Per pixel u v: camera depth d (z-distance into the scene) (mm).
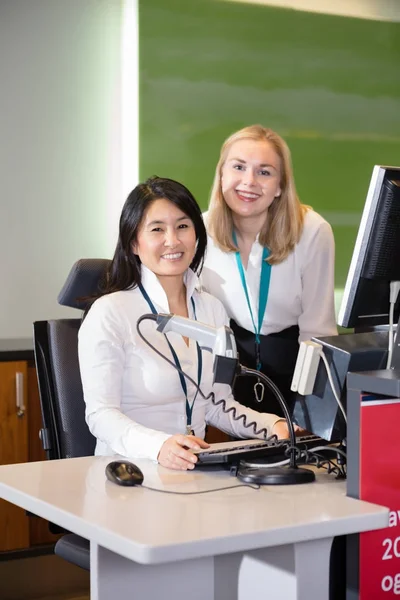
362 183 4809
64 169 4207
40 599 3676
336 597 1773
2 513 3594
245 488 1756
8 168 4105
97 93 4238
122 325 2223
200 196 4422
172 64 4332
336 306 4727
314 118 4668
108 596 1617
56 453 2402
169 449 1954
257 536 1438
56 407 2408
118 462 1839
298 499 1664
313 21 4637
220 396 2373
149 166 4305
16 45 4086
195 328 1893
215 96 4430
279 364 2910
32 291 4184
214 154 4438
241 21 4465
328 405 1868
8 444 3576
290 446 1882
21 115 4113
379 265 1826
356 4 4730
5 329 4141
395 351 1822
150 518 1519
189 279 2400
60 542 2082
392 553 1677
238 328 2920
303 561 1622
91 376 2172
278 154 2799
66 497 1681
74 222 4238
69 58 4180
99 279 2471
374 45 4801
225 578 1786
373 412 1665
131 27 4258
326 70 4684
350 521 1535
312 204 4684
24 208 4145
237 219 2879
